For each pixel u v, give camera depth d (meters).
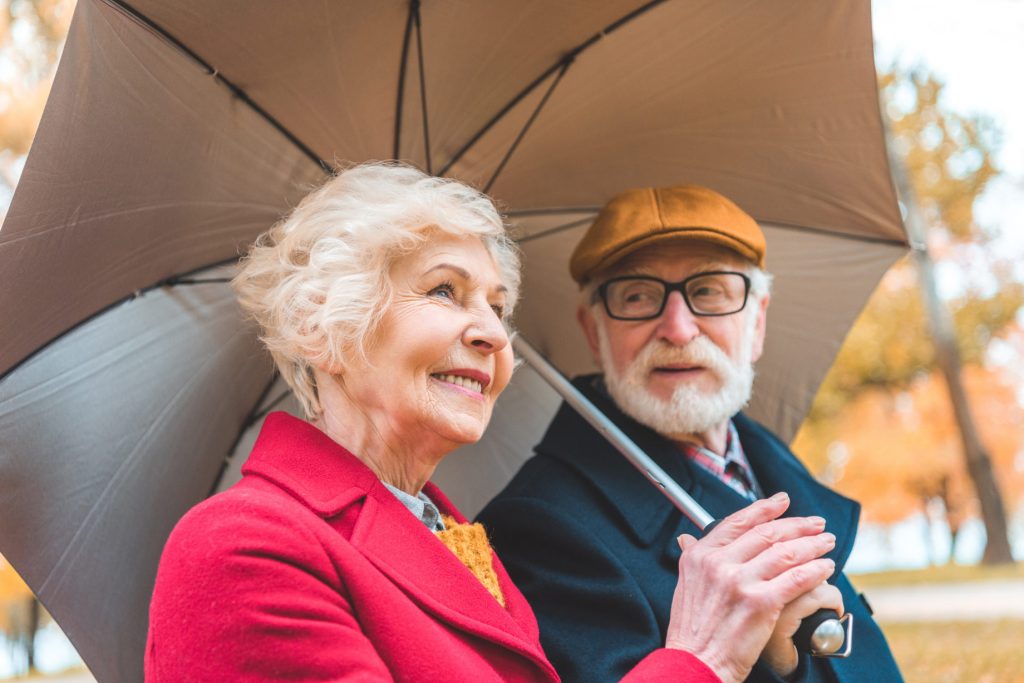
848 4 2.00
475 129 2.02
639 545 1.91
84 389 1.79
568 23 1.89
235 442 2.06
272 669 1.18
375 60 1.77
